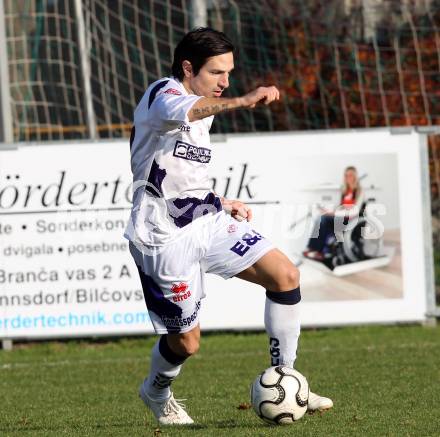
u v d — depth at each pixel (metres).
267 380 19.30
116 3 48.62
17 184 38.38
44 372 32.97
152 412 23.17
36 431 20.81
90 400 26.16
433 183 47.69
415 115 51.19
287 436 18.42
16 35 49.66
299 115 50.69
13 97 48.75
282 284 19.41
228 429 19.59
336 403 23.31
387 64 51.34
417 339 38.06
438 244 46.94
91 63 47.81
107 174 38.59
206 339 40.62
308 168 39.25
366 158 39.47
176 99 17.66
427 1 51.16
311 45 51.00
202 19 50.34
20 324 38.41
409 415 21.22
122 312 38.66
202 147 19.11
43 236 38.44
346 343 37.88
